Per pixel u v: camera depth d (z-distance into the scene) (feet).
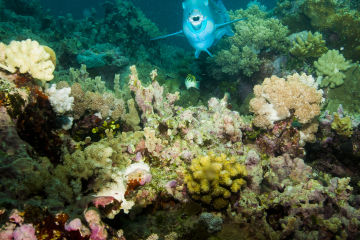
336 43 5.91
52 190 2.07
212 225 2.40
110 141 2.91
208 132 3.17
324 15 5.88
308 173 3.13
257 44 6.00
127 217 2.51
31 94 2.55
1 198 1.84
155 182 2.68
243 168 2.64
